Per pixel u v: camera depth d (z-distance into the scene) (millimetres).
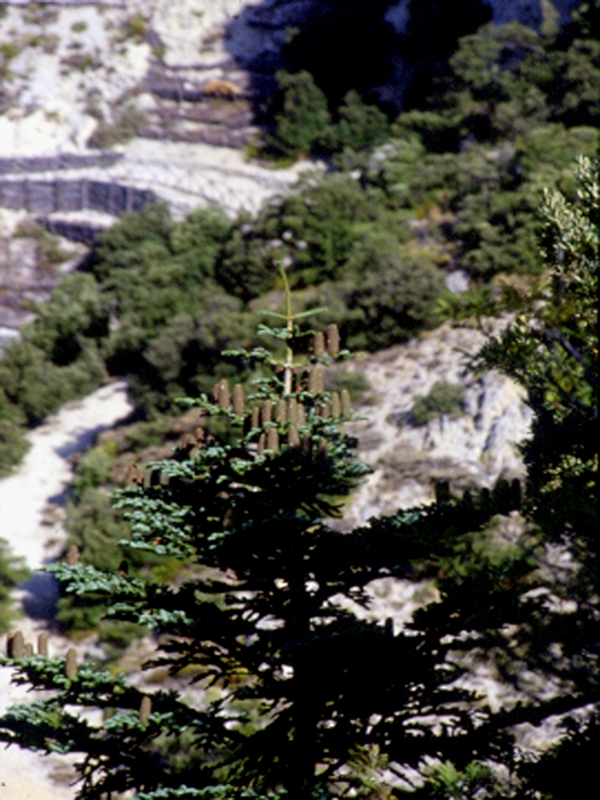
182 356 55781
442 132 74062
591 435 12992
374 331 54875
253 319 57125
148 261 70250
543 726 26078
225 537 12930
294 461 12969
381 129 82125
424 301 54156
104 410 61562
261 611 13648
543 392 13523
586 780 12234
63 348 66125
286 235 63250
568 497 11875
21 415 60688
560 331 12781
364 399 50750
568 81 71125
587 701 12461
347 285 56344
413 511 13234
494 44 75250
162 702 13742
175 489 13539
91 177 83625
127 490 13688
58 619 41062
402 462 44188
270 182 82250
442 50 84688
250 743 13359
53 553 48656
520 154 63781
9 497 53750
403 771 24875
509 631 17953
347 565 13461
